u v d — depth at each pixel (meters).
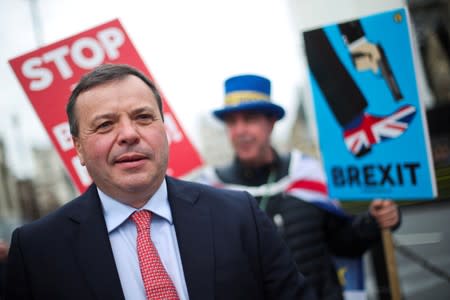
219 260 1.45
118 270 1.45
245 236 1.54
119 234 1.50
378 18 2.11
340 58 2.23
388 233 2.27
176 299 1.39
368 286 4.02
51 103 2.27
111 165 1.43
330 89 2.27
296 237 2.51
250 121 2.59
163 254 1.48
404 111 2.09
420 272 5.41
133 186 1.42
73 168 2.25
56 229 1.49
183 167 2.40
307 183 2.64
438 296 4.61
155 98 1.50
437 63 6.84
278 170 2.71
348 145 2.26
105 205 1.52
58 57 2.29
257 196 2.65
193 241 1.47
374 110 2.16
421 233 6.88
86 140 1.44
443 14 6.74
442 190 2.60
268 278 1.56
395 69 2.09
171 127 2.41
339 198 2.31
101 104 1.42
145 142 1.43
